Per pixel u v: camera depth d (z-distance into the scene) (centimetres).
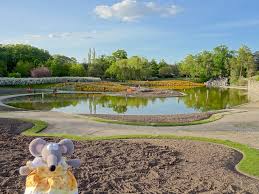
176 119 3362
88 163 1562
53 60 12294
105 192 1214
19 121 2864
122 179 1362
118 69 12388
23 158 1611
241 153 1895
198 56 14600
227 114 3688
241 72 12575
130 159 1661
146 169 1505
